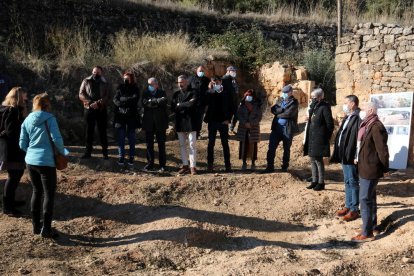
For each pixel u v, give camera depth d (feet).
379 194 27.20
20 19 46.68
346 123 23.86
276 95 49.52
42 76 41.96
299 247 21.22
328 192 26.53
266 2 73.77
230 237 22.15
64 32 47.01
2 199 24.61
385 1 77.92
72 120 39.60
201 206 25.05
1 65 40.93
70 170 29.30
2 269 18.04
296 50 60.44
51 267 18.33
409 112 30.01
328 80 53.26
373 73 39.73
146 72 45.57
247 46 54.03
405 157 29.86
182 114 29.40
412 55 37.37
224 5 72.18
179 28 56.18
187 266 19.57
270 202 25.63
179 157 34.58
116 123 30.71
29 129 20.88
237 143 38.01
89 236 22.12
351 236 22.06
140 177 28.14
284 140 29.63
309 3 76.74
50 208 21.02
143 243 20.90
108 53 47.93
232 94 30.63
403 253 19.60
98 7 51.85
